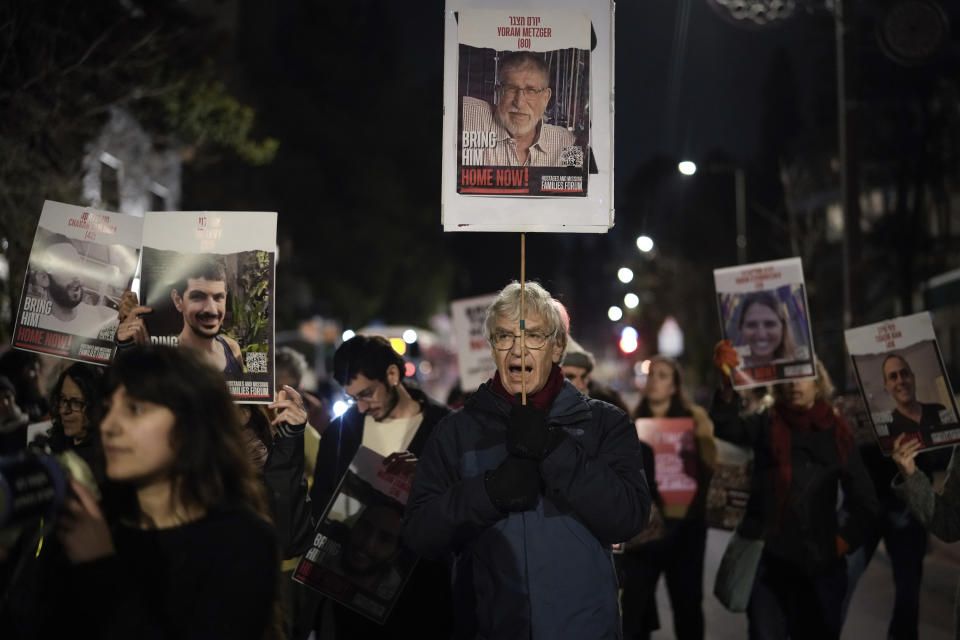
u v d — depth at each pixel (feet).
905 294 92.79
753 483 20.49
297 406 14.64
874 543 22.70
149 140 65.41
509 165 13.50
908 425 19.71
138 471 9.12
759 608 19.90
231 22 120.47
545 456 11.85
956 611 14.40
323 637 17.20
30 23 44.09
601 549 12.54
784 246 142.72
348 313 145.89
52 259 15.15
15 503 7.89
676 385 25.93
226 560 9.18
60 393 15.29
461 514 11.95
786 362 20.77
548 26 13.57
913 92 92.43
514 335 12.85
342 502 16.03
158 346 9.53
